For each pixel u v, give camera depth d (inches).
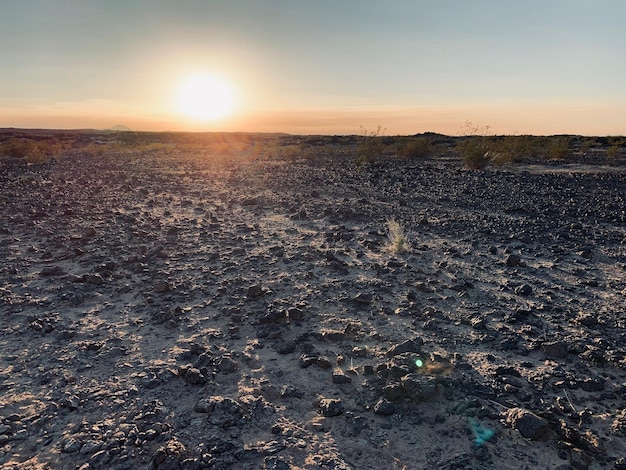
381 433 144.2
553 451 135.5
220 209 522.9
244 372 180.4
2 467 130.3
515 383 170.1
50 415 153.9
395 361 176.9
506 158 1156.5
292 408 157.9
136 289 269.6
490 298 254.7
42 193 640.4
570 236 385.4
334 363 185.6
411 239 381.7
